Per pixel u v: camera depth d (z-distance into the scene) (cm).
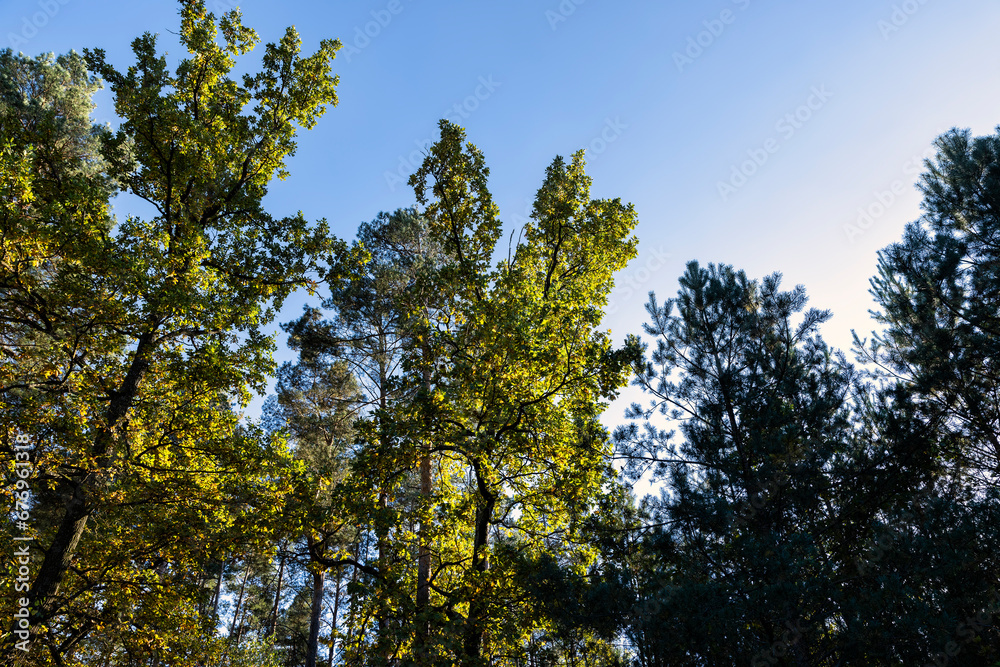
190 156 1084
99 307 876
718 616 744
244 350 1055
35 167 1025
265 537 1047
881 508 992
